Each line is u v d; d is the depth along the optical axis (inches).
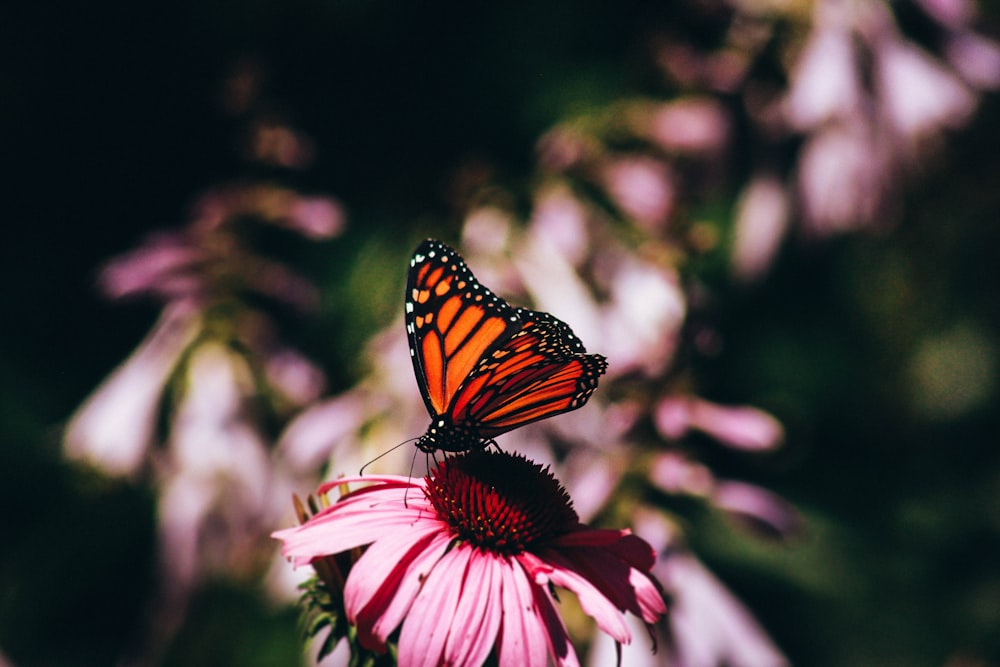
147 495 34.1
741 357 41.1
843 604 40.1
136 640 35.4
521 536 19.1
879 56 32.9
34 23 43.9
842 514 43.9
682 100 36.5
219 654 33.6
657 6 42.6
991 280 41.1
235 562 32.3
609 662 25.9
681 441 29.0
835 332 42.8
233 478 31.5
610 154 35.9
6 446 41.8
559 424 29.1
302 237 37.5
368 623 18.3
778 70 34.8
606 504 27.9
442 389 20.1
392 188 42.6
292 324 36.7
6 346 43.5
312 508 19.6
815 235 33.2
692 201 35.9
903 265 40.6
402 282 36.6
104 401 32.7
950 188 37.1
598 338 30.0
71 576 37.7
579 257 32.2
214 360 33.1
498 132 44.1
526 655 18.2
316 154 41.9
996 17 35.8
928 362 43.6
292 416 34.4
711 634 26.8
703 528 29.8
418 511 19.3
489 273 31.3
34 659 38.5
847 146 32.2
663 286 30.5
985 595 43.7
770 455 32.2
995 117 34.6
